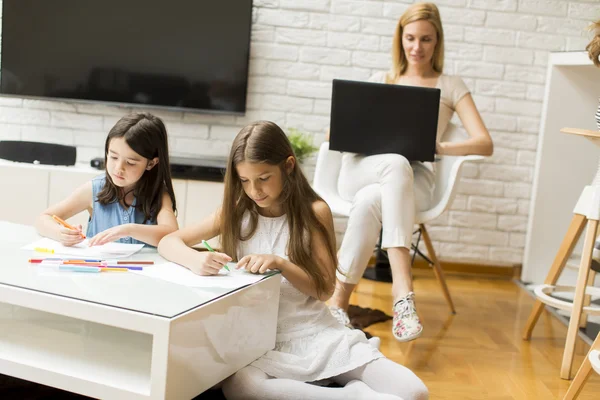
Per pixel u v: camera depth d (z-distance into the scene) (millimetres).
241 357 1555
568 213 3686
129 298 1341
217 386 1736
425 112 2607
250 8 3586
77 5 3635
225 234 1829
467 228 3766
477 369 2295
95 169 3504
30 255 1624
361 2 3645
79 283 1414
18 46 3662
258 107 3717
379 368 1686
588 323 2953
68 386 1336
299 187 1794
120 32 3646
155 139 1975
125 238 2010
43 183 3418
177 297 1377
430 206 2859
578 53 3328
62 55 3666
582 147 3637
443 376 2205
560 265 2637
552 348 2588
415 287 3398
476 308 3100
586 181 3658
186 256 1631
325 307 1844
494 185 3744
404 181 2518
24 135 3773
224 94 3656
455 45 3664
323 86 3688
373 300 3088
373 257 3803
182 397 1331
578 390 1883
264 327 1632
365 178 2625
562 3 3645
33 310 1691
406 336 2254
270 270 1660
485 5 3645
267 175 1700
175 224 2016
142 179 2055
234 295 1456
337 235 3715
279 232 1833
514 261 3787
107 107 3750
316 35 3660
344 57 3670
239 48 3613
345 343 1728
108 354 1447
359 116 2646
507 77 3684
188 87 3660
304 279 1739
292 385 1590
